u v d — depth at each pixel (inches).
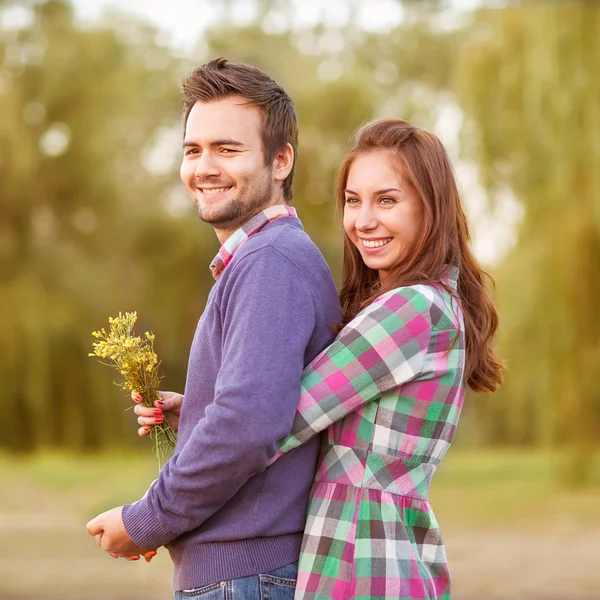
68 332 811.4
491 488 707.4
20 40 803.4
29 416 796.6
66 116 813.2
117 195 865.5
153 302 903.1
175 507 105.7
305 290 110.9
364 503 109.5
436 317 113.3
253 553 109.2
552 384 549.6
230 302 110.1
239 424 101.5
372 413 112.0
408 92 1045.8
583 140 501.0
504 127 539.5
